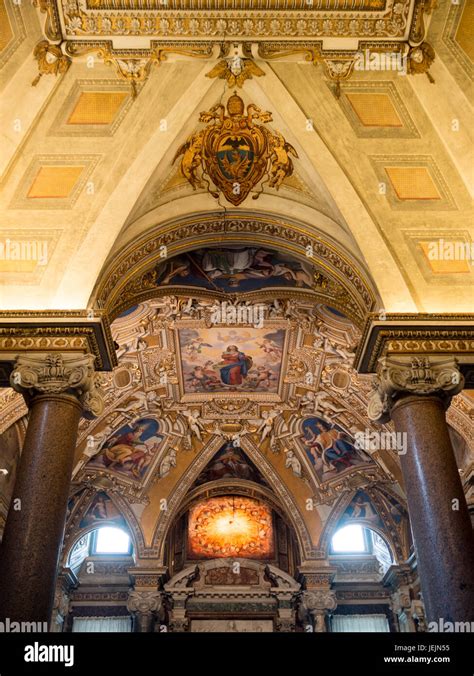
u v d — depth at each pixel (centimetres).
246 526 2648
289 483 2433
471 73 1091
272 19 1060
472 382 1048
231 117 1154
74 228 1117
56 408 941
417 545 882
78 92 1108
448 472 907
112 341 1065
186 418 2277
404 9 1045
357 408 2086
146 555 2389
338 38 1077
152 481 2400
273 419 2283
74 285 1076
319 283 1379
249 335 1880
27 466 888
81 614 2508
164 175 1171
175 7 1041
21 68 1055
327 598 2380
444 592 823
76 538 2419
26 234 1115
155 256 1228
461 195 1148
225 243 1268
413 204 1151
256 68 1102
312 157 1134
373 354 1045
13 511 852
